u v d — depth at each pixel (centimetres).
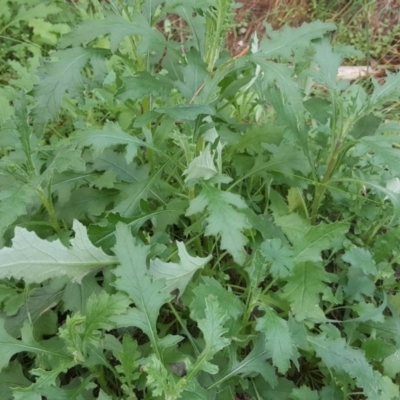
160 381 32
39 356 40
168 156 46
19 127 41
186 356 38
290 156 50
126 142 44
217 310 35
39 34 79
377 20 87
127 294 39
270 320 38
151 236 51
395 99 47
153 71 53
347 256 46
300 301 41
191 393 35
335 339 42
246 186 57
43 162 49
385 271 50
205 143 49
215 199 41
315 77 49
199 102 44
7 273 38
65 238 45
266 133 49
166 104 51
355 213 55
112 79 60
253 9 91
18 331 44
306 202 58
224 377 40
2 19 81
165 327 47
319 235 42
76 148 42
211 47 45
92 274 45
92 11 85
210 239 50
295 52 52
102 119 69
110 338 41
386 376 44
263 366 41
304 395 41
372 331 47
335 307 51
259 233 50
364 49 85
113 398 41
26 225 47
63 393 35
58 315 49
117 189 50
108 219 43
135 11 44
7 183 46
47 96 43
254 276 40
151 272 41
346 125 48
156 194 49
